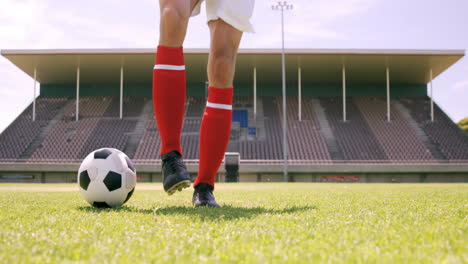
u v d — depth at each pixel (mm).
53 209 2260
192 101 26109
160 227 1458
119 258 944
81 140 22656
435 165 20328
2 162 20875
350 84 27125
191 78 25719
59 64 23266
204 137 2531
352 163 20906
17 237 1205
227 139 2564
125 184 2537
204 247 1070
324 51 21469
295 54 21547
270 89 27000
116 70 24359
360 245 1097
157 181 20906
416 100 26578
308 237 1244
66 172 20875
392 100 26594
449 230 1345
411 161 21078
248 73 24906
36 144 22344
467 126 32438
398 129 23703
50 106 25828
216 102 2525
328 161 21172
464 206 2568
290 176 21047
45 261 908
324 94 26922
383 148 22156
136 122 24281
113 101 26344
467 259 874
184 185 2348
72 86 27156
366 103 26312
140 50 21453
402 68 23922
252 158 21516
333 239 1197
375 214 1979
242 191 6336
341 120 24656
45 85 27125
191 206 2506
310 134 23422
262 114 25109
